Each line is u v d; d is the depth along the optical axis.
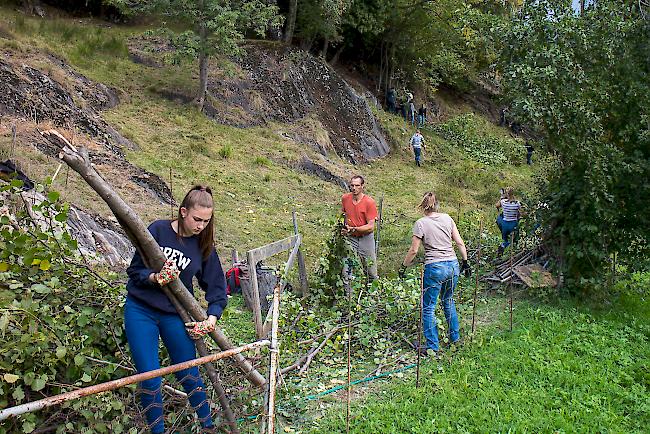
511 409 4.70
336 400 5.05
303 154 18.72
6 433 3.08
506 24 7.95
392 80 33.91
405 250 10.75
